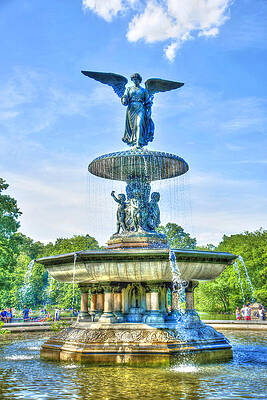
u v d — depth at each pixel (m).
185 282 13.26
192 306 13.23
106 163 13.80
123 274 11.62
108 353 10.84
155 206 14.38
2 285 33.50
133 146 14.71
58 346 11.87
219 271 12.61
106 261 11.44
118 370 9.95
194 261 11.70
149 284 12.26
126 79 15.24
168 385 8.25
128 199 14.34
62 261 12.52
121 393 7.58
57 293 54.53
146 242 13.14
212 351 11.56
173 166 14.09
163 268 11.46
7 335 20.00
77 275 12.58
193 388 7.98
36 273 59.34
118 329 11.59
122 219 14.02
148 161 13.50
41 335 20.02
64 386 8.18
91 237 52.84
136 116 14.67
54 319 28.44
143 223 13.97
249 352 13.40
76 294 42.44
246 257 47.94
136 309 12.77
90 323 12.84
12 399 7.17
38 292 58.19
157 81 14.73
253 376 9.20
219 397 7.25
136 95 14.77
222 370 9.97
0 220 33.09
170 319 12.68
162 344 10.88
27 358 12.07
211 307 53.69
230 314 47.16
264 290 43.25
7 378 9.03
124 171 14.34
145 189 14.39
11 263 33.66
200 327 12.51
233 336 19.14
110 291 12.27
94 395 7.44
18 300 53.38
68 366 10.52
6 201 34.00
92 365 10.65
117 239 13.33
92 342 11.12
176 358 10.77
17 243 34.53
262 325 23.77
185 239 55.66
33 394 7.53
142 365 10.57
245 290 47.06
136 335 11.23
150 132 15.01
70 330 12.41
